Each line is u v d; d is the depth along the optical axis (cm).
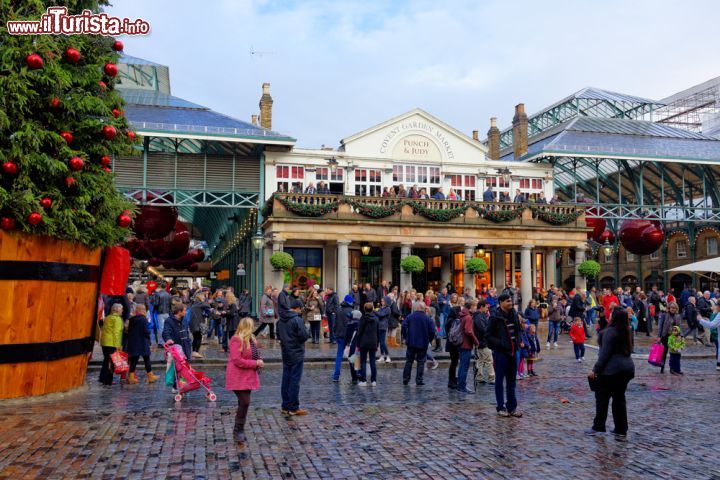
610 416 1029
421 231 3120
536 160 3691
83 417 964
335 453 779
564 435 886
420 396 1222
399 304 2289
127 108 3150
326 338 2420
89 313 1251
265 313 2309
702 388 1355
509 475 696
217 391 1259
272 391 1272
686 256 4659
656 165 3703
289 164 3266
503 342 1013
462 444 830
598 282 5581
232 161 3189
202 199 3225
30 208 1061
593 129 3881
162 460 736
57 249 1141
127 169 3011
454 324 1343
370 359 1364
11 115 1092
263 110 3678
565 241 3334
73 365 1211
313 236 2964
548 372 1597
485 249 3553
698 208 3716
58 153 1136
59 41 1167
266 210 3098
